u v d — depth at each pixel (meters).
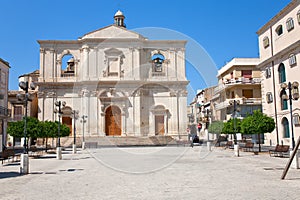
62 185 9.84
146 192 8.38
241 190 8.46
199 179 10.56
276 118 29.41
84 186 9.55
